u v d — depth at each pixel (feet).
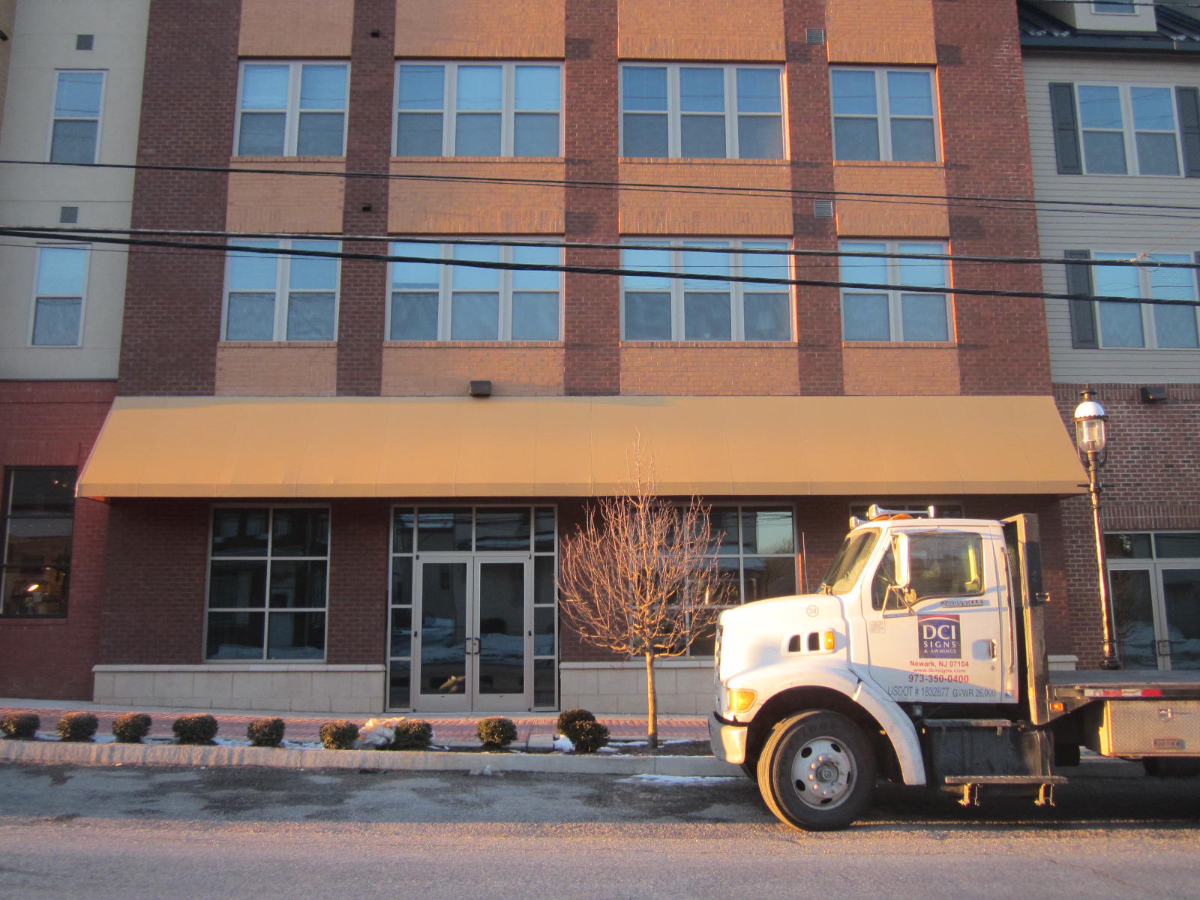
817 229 51.83
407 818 26.91
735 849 24.09
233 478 45.11
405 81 52.44
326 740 34.47
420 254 50.80
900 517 27.89
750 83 53.47
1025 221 52.65
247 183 50.44
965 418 49.26
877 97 53.78
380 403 48.49
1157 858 23.59
